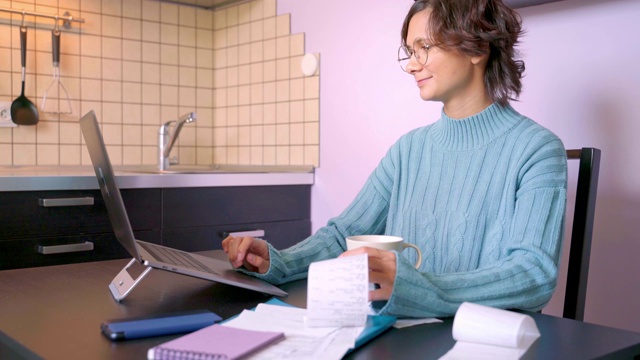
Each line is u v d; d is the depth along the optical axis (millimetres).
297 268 1243
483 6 1255
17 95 2658
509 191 1239
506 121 1317
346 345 763
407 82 2334
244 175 2549
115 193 994
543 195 1156
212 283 1168
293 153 2822
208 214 2484
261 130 2977
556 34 1905
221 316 945
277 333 794
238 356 707
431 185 1376
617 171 1788
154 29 3033
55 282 1176
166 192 2375
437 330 865
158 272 1260
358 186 2541
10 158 2656
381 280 908
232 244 1198
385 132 2424
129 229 978
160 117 3072
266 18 2926
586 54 1839
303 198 2754
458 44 1246
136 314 952
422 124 2289
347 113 2570
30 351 779
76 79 2812
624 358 797
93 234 2240
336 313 835
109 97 2908
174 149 3125
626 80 1757
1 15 2609
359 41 2504
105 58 2887
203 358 692
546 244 1096
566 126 1896
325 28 2643
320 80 2680
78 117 2824
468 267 1271
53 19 2734
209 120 3248
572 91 1876
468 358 739
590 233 1380
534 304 1012
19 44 2654
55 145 2770
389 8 2387
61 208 2166
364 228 1462
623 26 1757
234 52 3117
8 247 2062
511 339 771
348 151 2574
